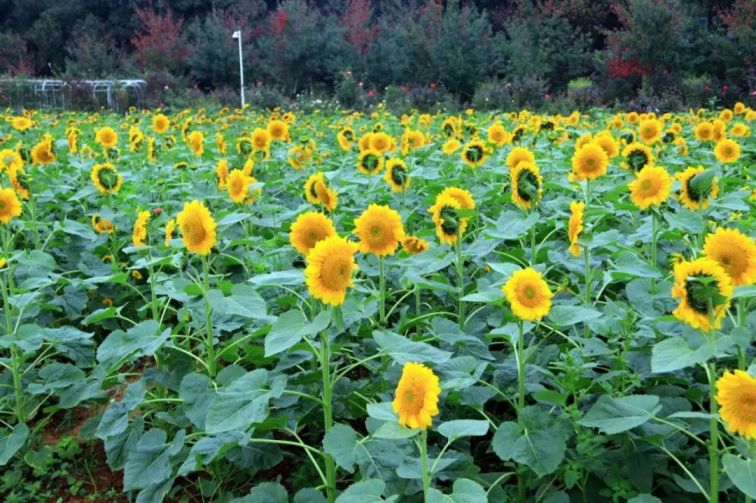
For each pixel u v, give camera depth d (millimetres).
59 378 3637
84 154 8516
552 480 2816
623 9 26156
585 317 2842
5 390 3854
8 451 3367
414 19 37906
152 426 3709
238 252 5270
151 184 7297
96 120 16422
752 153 9172
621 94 24531
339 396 3355
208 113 19828
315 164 8609
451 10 30781
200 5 46719
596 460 2701
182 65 34531
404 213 5340
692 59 25172
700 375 3291
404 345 2844
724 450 2344
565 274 4652
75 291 4676
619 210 5199
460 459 2914
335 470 3002
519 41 28938
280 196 7355
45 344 4469
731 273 2439
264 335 3846
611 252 4418
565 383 2818
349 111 21906
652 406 2494
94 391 3533
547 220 4887
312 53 31375
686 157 7945
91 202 6875
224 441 2869
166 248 4508
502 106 23047
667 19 24328
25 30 46750
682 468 2703
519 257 4637
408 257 4160
